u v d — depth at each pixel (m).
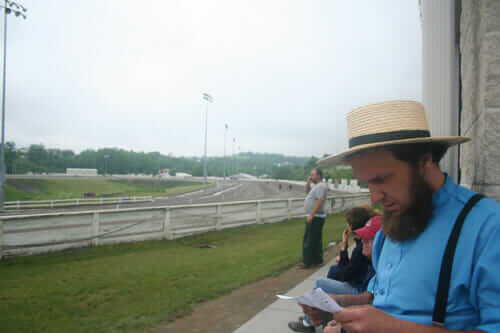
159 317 3.95
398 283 1.15
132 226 9.62
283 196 43.41
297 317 3.85
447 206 1.12
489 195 1.87
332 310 1.22
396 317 1.07
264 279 5.66
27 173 116.38
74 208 31.34
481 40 2.04
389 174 1.16
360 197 23.34
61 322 3.83
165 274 6.07
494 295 0.93
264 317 3.85
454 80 3.40
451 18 3.33
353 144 1.27
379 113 1.19
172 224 10.61
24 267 6.68
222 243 9.96
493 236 0.97
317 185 6.28
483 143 1.91
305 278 5.64
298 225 14.05
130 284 5.41
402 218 1.16
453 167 3.49
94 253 8.08
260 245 9.35
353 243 8.74
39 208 31.50
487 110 1.90
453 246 1.03
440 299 1.03
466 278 0.99
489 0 1.94
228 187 79.19
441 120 3.55
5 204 30.31
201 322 3.83
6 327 3.66
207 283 5.41
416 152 1.14
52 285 5.37
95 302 4.54
